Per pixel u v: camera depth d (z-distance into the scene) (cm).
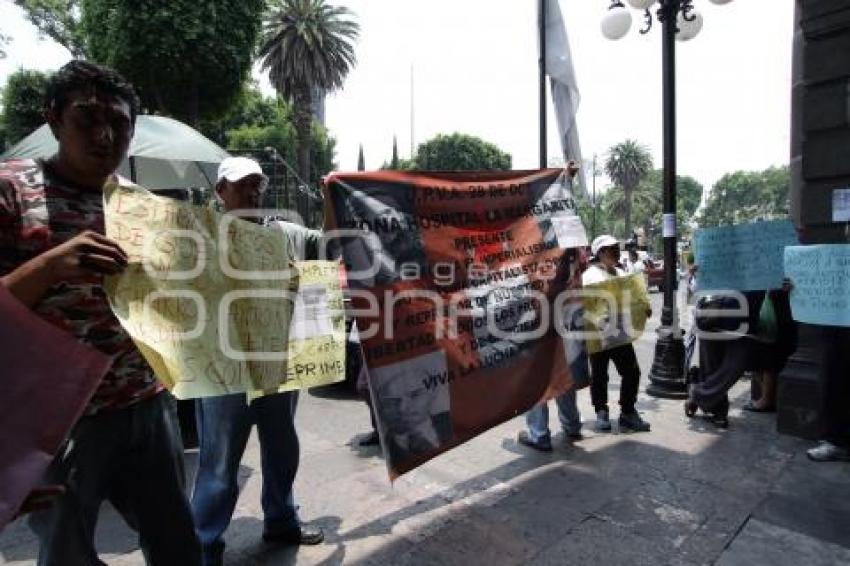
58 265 142
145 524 194
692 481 376
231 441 257
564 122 687
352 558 283
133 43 1773
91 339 168
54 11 2355
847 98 448
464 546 295
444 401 301
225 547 281
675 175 614
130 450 184
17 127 2064
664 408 557
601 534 306
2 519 133
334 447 452
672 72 610
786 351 528
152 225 180
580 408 567
